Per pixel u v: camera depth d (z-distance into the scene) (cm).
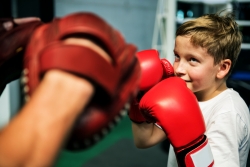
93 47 30
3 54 46
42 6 378
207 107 93
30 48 34
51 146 24
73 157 266
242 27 503
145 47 555
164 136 107
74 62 28
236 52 94
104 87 29
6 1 322
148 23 550
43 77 29
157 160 262
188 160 63
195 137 64
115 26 517
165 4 425
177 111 65
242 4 480
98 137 32
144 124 99
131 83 34
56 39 32
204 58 84
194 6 501
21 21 50
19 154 23
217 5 488
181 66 86
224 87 97
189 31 84
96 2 489
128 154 275
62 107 26
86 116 31
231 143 78
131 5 523
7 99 272
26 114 25
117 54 32
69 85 27
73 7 467
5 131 25
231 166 75
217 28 86
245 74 609
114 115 33
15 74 56
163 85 72
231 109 84
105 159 263
